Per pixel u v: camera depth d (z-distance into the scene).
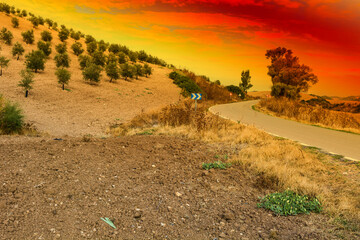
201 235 2.87
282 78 42.31
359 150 7.57
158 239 2.74
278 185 4.26
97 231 2.76
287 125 13.27
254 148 6.52
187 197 3.80
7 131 8.20
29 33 30.59
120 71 30.50
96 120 13.56
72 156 5.14
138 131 9.74
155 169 4.88
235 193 4.02
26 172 4.10
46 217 2.91
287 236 2.86
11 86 16.38
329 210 3.41
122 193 3.75
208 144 7.14
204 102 28.77
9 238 2.47
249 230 2.98
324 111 16.59
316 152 6.88
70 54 34.03
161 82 35.91
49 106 14.45
